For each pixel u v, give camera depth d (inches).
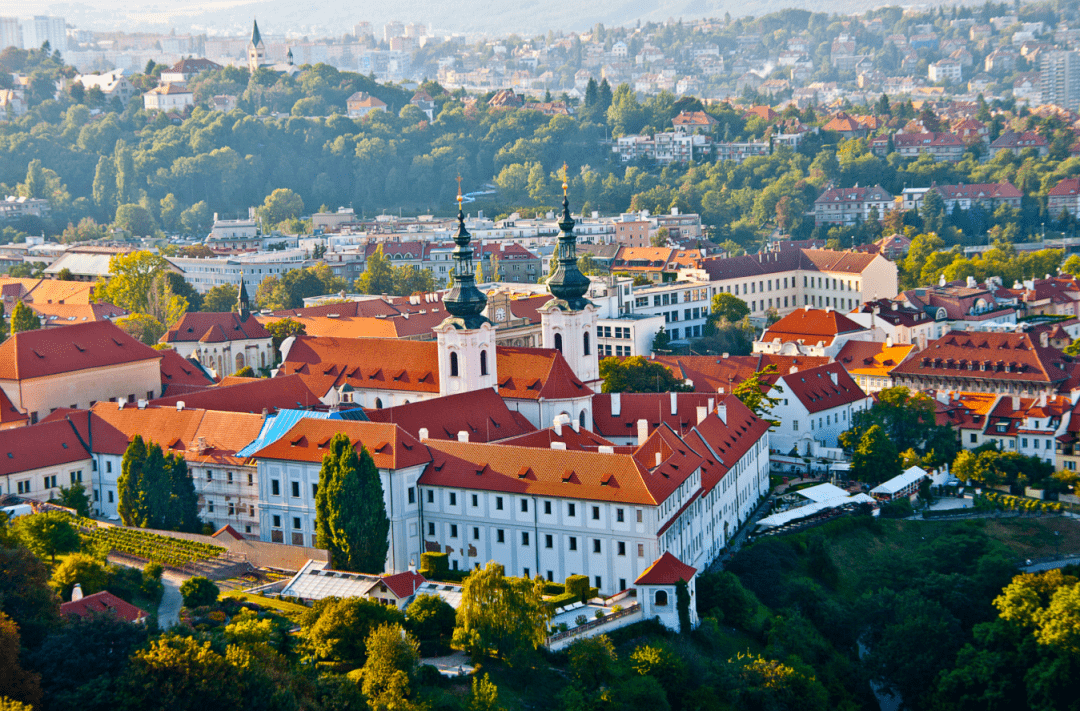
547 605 7426.2
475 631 7052.2
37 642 6176.2
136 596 7677.2
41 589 6530.5
